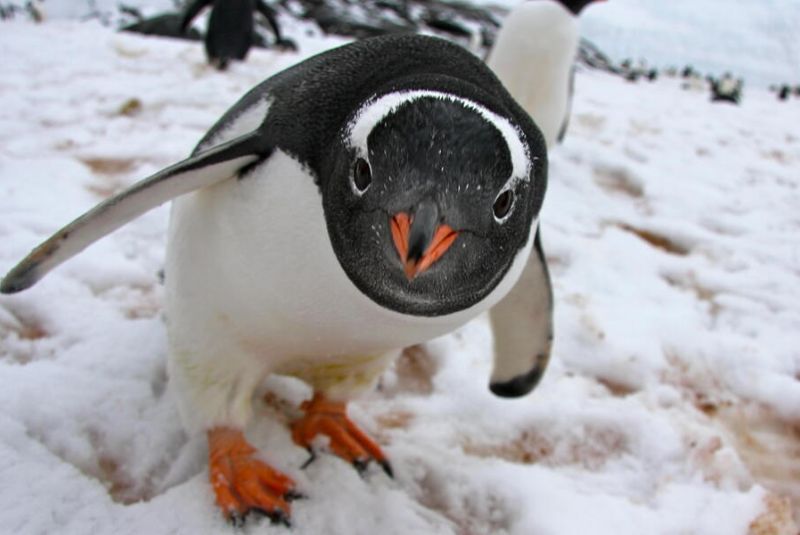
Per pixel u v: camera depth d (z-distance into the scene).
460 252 0.67
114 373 1.00
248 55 3.37
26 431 0.88
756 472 1.08
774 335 1.40
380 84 0.71
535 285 0.91
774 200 2.28
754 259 1.76
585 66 9.21
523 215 0.71
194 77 2.70
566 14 1.85
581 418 1.09
